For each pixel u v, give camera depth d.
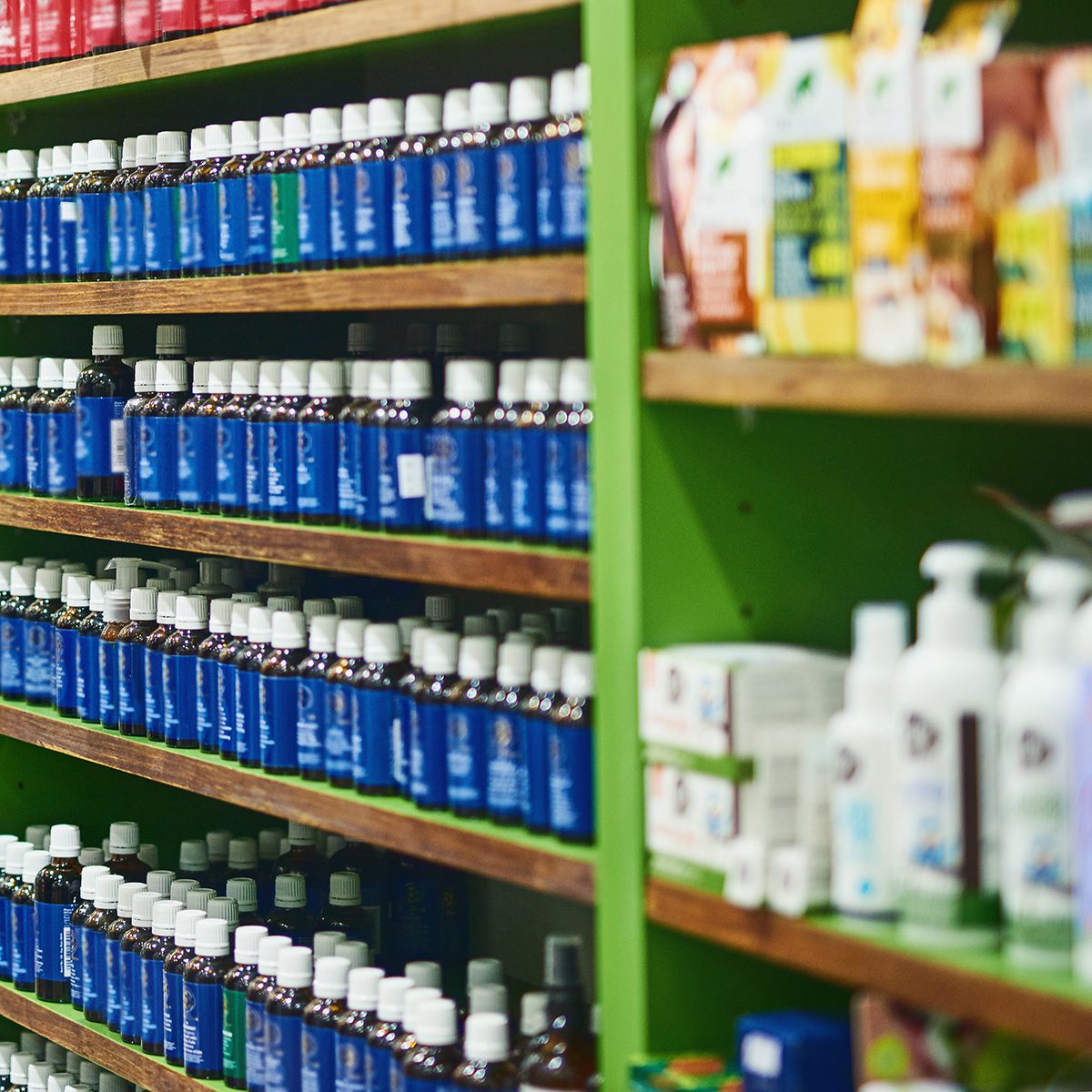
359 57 2.36
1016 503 1.62
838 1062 1.56
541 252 1.92
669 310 1.72
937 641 1.41
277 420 2.37
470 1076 1.97
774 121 1.56
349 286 2.17
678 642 1.78
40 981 2.99
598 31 1.75
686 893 1.66
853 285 1.50
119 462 2.87
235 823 3.40
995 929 1.39
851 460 1.87
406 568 2.09
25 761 3.31
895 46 1.43
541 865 1.88
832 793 1.53
